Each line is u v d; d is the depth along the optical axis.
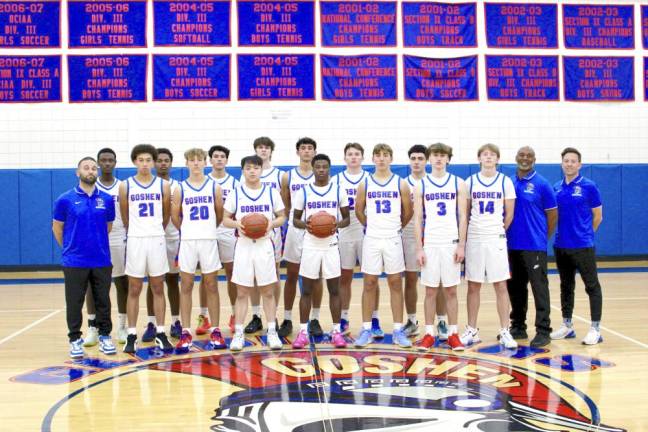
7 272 9.36
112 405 3.74
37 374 4.43
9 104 9.28
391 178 5.09
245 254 4.94
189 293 5.07
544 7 9.75
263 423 3.39
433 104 9.73
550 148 9.89
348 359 4.71
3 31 9.17
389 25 9.56
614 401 3.73
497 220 5.01
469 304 5.20
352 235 5.54
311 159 5.64
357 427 3.30
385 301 7.30
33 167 9.36
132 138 9.40
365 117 9.65
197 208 5.05
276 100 9.52
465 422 3.37
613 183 9.78
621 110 9.96
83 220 4.89
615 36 9.85
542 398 3.79
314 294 5.53
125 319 5.45
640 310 6.59
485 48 9.72
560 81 9.83
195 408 3.66
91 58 9.28
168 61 9.35
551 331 5.36
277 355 4.85
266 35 9.44
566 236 5.29
